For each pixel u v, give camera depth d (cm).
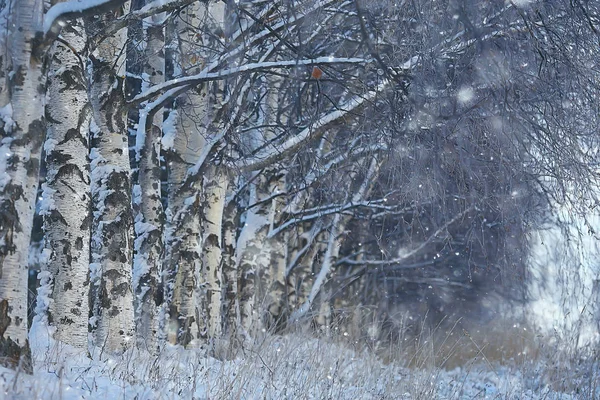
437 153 2255
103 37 2003
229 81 2272
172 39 2780
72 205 1895
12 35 1517
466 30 2069
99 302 2108
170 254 2611
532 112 2234
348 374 2302
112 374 1680
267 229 3281
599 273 2912
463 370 2855
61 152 1898
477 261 4559
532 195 2477
